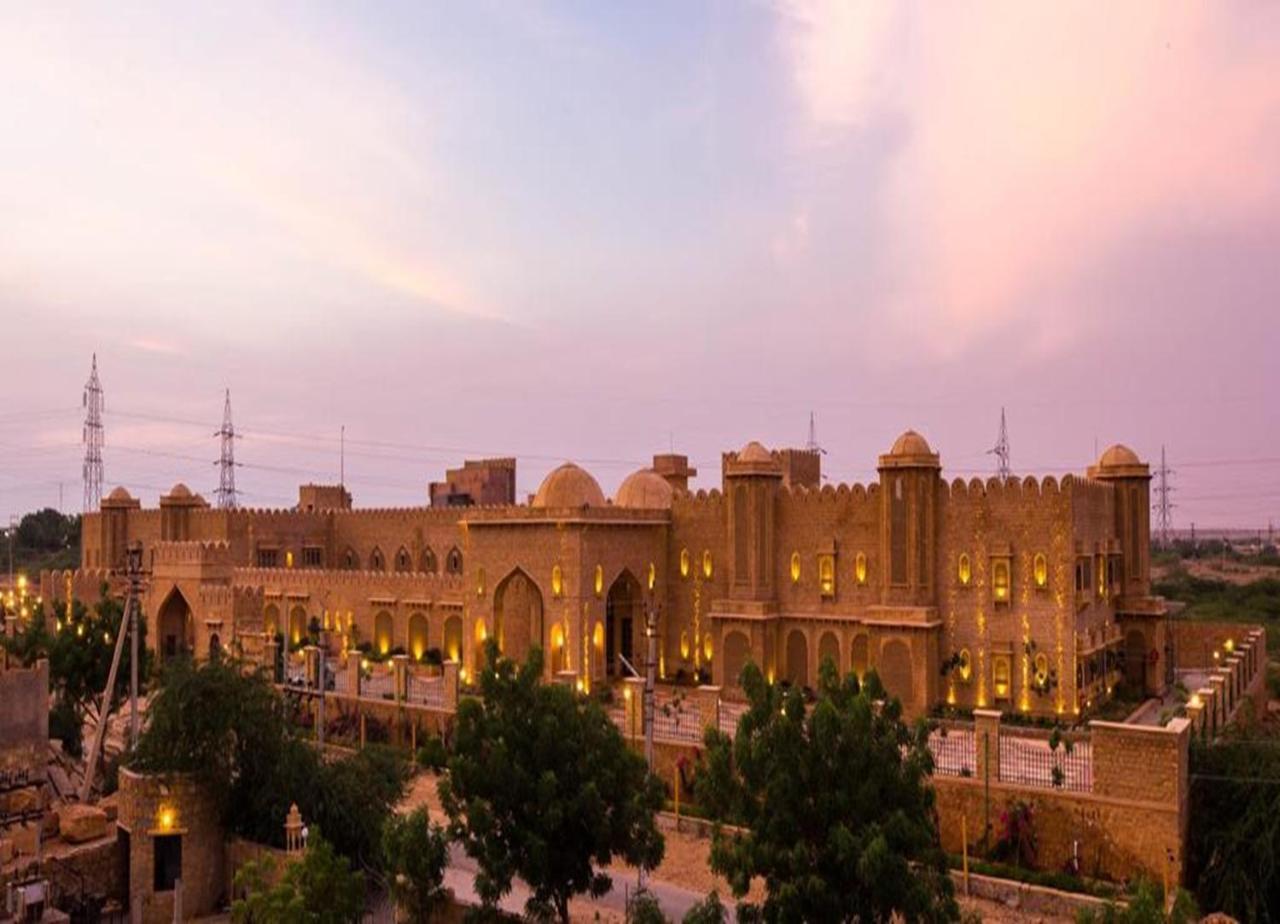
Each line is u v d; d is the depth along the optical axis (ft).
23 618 219.41
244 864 99.04
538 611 196.34
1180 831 100.78
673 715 153.38
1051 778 112.47
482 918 86.63
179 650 231.91
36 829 110.83
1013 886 102.58
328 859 87.51
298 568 270.26
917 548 164.96
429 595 221.46
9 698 128.88
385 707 170.71
